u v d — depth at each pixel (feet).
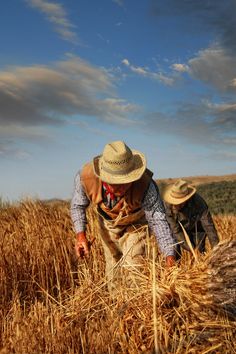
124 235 9.86
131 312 8.43
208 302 7.94
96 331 8.33
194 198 12.73
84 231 9.96
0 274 12.15
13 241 13.25
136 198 9.27
